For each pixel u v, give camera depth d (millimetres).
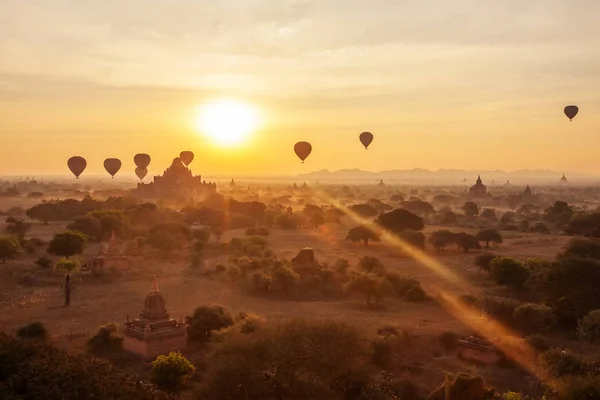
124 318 49531
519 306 49562
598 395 28391
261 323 41438
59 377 24906
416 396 32281
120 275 67750
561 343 43438
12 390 24188
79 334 43531
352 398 29781
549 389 31688
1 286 61781
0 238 73250
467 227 137875
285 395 29016
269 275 63125
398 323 47750
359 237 99500
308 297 59688
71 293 59000
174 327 40500
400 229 107688
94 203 140125
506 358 38812
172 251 86125
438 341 42094
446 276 71250
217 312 44562
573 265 53312
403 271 74812
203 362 35562
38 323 42094
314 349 29969
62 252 74375
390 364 36688
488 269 71438
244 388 28703
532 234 120312
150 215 121188
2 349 27406
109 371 26938
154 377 30844
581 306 50188
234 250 89312
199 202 159750
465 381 30547
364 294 57375
